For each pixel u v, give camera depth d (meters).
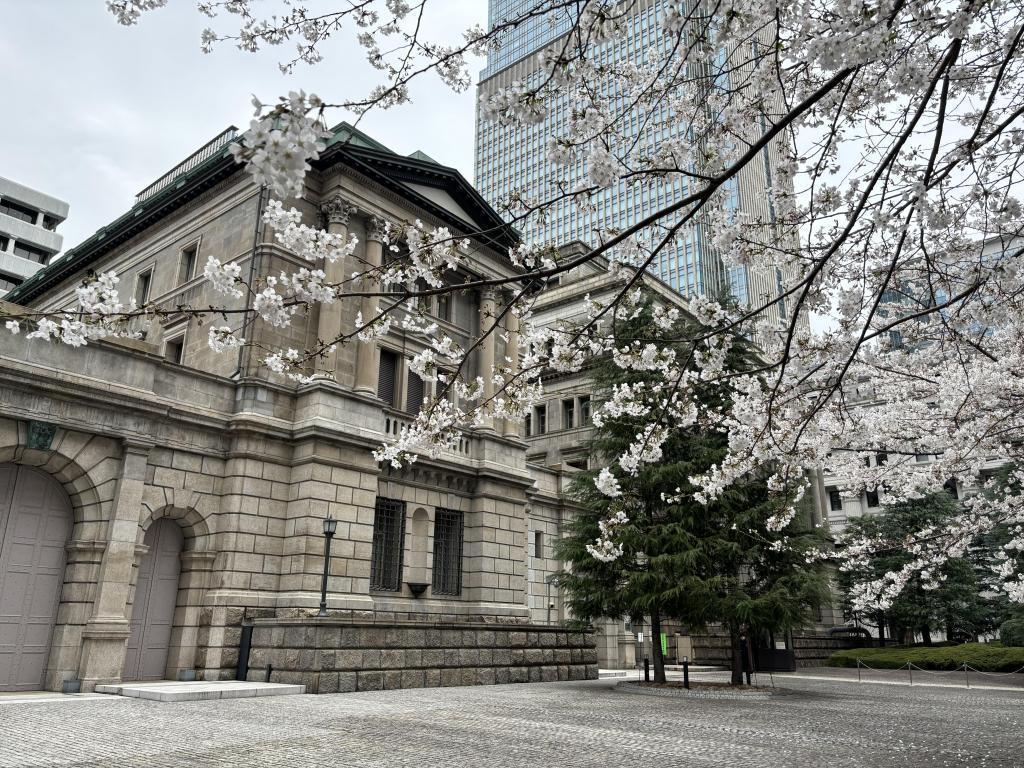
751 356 20.12
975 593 45.00
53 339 18.20
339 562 22.03
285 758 9.19
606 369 23.42
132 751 9.46
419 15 6.24
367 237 26.17
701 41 7.48
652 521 22.38
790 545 20.88
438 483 26.89
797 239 9.40
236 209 25.45
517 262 8.69
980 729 13.96
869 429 16.81
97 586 18.25
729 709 16.67
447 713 14.26
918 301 10.76
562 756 9.81
